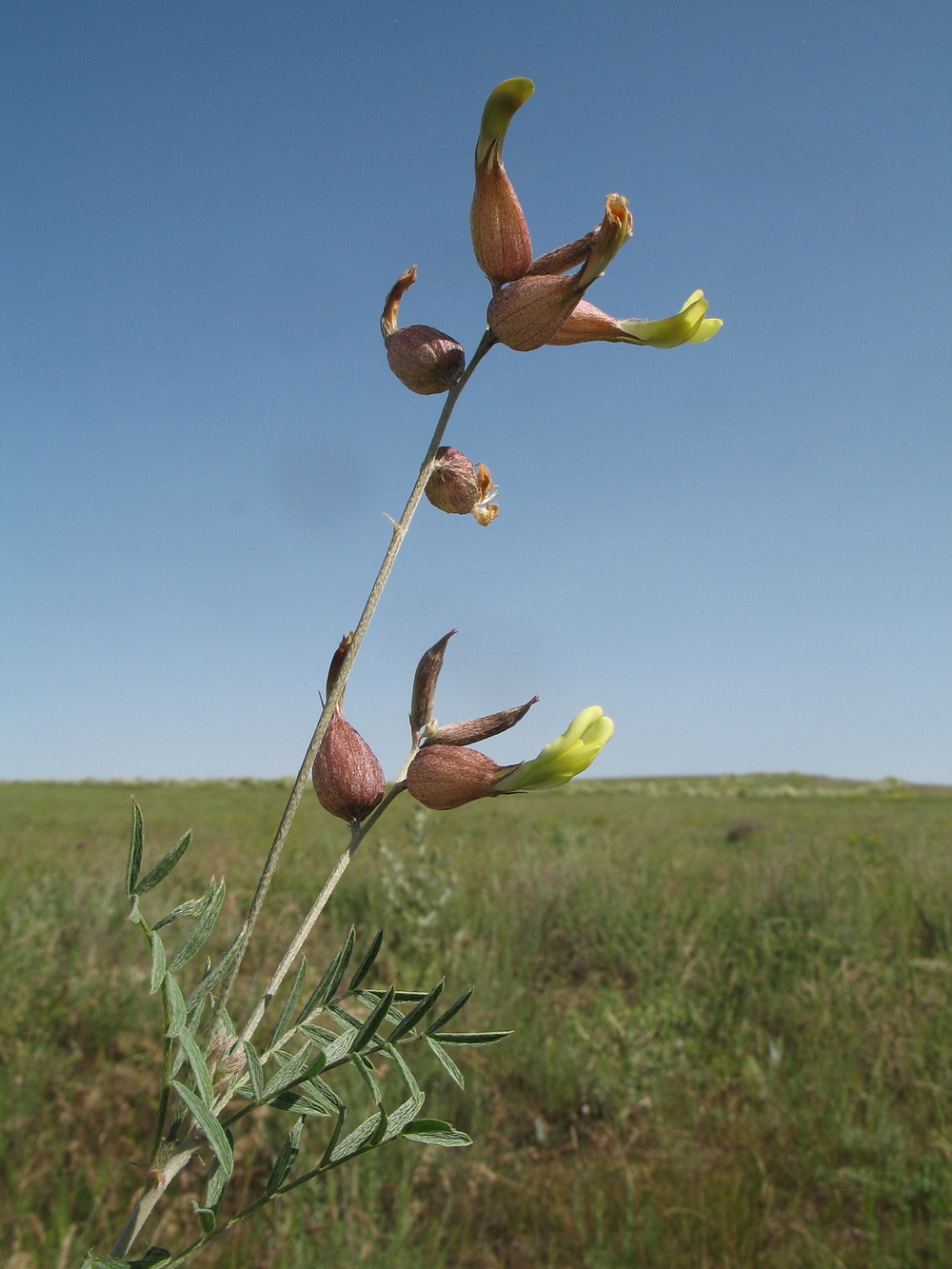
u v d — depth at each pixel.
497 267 1.26
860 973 5.30
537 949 6.17
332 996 1.04
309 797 27.34
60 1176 3.32
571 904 6.79
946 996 4.88
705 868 9.06
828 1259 3.06
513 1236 3.31
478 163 1.25
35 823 17.42
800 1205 3.42
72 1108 3.71
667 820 20.73
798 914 6.47
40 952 5.02
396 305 1.36
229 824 16.84
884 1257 3.08
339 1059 0.97
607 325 1.36
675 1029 4.84
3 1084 3.70
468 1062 4.41
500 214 1.25
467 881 8.11
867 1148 3.65
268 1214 3.19
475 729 1.25
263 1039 4.14
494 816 20.08
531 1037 4.66
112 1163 3.37
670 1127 3.89
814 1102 3.97
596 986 5.65
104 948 5.48
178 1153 0.94
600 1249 3.14
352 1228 3.00
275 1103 0.92
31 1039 4.27
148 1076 4.02
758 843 12.55
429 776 1.17
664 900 7.09
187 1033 0.83
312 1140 3.59
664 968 5.66
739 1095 4.17
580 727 1.18
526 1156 3.82
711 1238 3.20
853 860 9.07
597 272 1.17
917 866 8.27
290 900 7.15
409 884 6.36
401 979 5.20
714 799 35.12
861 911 6.39
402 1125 0.89
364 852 10.12
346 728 1.17
